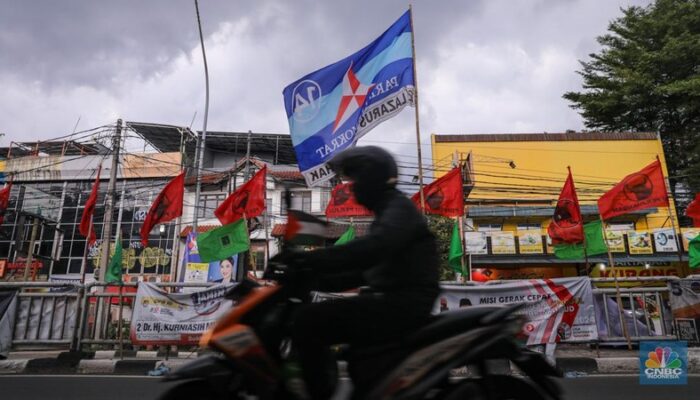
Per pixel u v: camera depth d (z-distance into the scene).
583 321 8.38
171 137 30.36
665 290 8.57
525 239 20.58
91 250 26.12
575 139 24.56
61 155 28.02
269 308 2.31
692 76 23.12
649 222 21.83
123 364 8.03
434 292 2.33
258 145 31.31
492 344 2.35
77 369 8.14
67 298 8.93
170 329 8.71
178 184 12.59
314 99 9.16
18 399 5.32
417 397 2.20
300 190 25.27
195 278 20.70
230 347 2.17
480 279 12.36
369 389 2.24
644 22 24.69
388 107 9.41
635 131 25.91
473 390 2.41
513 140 24.66
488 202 22.55
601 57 26.00
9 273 20.66
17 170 27.56
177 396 2.34
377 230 2.20
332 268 2.15
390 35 9.74
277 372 2.22
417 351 2.28
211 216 26.44
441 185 12.88
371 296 2.28
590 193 23.45
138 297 8.83
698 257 12.23
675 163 24.36
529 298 8.48
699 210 12.18
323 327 2.22
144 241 12.53
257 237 24.81
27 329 8.69
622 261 19.73
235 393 2.36
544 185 23.89
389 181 2.40
